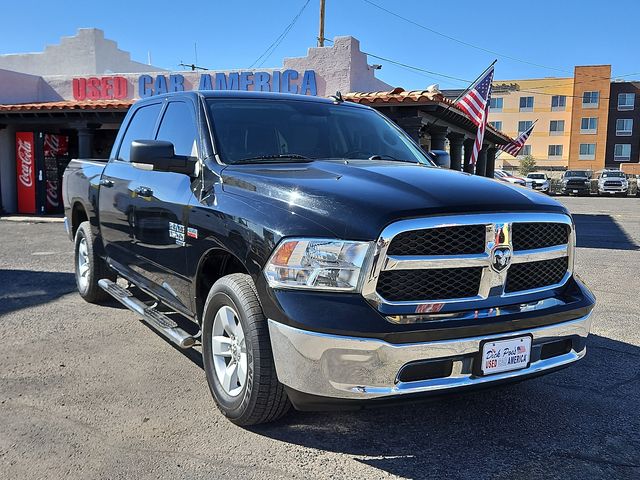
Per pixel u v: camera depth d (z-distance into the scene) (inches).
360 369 107.6
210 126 158.7
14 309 233.5
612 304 258.1
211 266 151.3
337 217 112.8
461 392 114.6
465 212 114.1
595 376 168.2
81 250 244.8
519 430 133.8
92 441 126.0
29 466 115.8
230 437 128.3
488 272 115.6
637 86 2476.6
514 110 2647.6
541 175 1717.5
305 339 109.3
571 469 117.1
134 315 224.8
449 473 115.2
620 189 1545.3
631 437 131.0
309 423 135.4
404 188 120.9
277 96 182.7
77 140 695.7
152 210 169.8
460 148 636.1
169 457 119.8
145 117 203.2
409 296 111.2
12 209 674.2
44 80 689.0
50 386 155.6
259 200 126.9
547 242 127.2
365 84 629.0
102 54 778.8
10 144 667.4
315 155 163.2
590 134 2504.9
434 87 495.8
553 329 123.0
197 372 166.4
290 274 113.3
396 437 129.7
